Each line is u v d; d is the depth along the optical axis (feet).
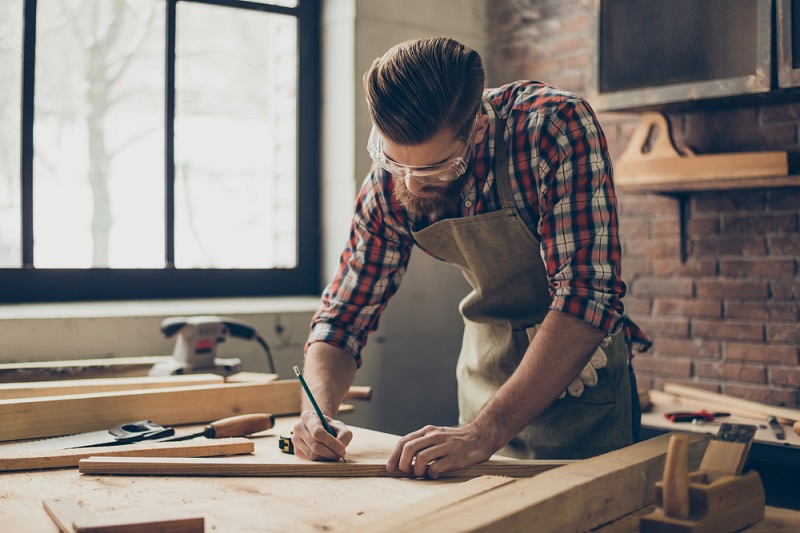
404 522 2.99
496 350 5.57
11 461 4.13
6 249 8.43
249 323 8.89
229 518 3.34
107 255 8.99
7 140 8.41
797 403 8.95
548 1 10.84
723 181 8.65
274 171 10.19
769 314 9.14
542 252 4.57
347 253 5.36
